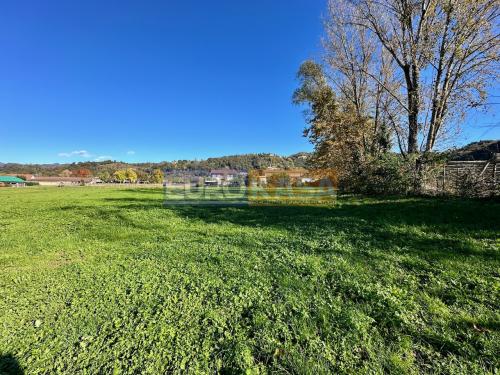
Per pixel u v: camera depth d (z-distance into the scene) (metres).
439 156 13.77
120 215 12.84
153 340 2.91
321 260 4.91
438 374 2.29
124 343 2.87
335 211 11.18
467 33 12.59
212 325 3.11
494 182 10.98
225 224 9.66
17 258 6.21
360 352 2.61
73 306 3.69
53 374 2.52
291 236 7.01
